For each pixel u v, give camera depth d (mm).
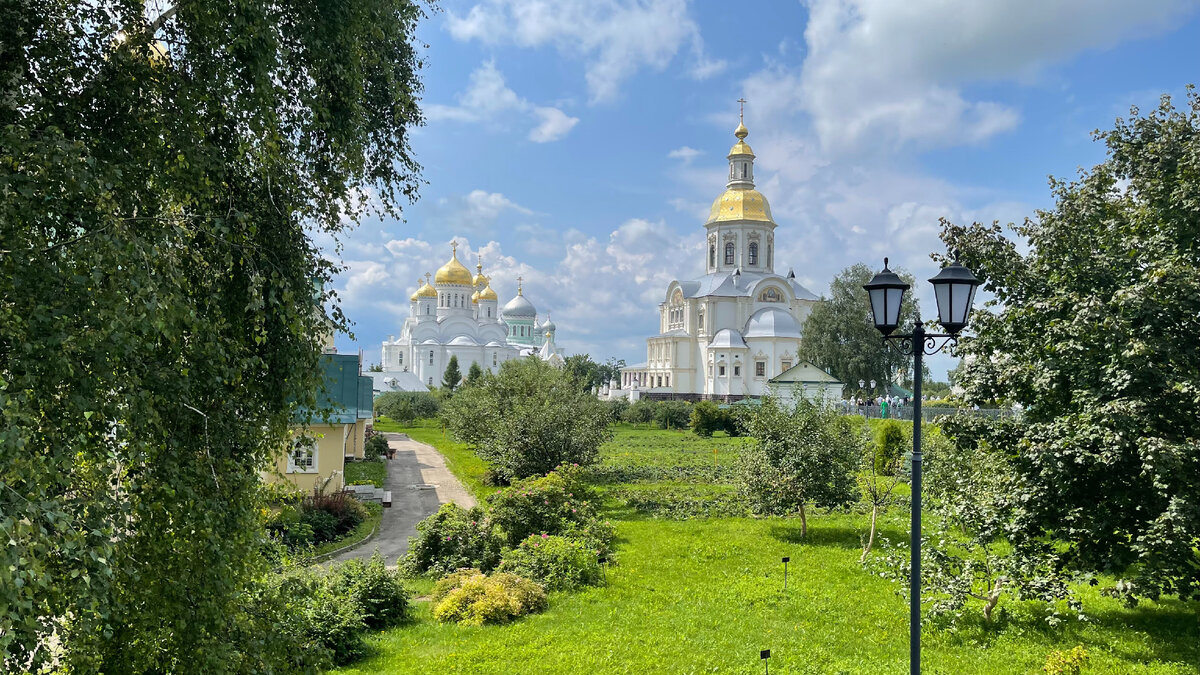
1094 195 14734
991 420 14133
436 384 129500
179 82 7449
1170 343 11430
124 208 6898
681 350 109375
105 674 7363
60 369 5941
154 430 7156
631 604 15922
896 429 36719
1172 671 11414
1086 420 11711
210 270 8289
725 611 15336
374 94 10023
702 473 38781
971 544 14594
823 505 22812
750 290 106938
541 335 160500
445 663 12523
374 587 14906
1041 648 12750
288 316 7938
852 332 74875
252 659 8141
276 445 8938
